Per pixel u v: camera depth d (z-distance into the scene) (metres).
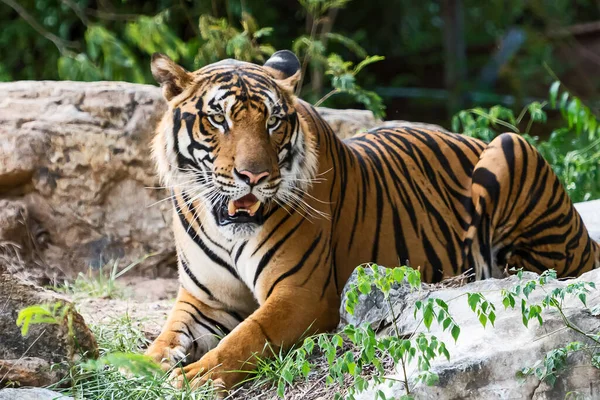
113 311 10.77
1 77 22.62
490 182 10.34
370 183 9.99
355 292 7.61
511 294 7.39
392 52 33.66
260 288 9.04
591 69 34.19
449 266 10.21
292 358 8.30
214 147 8.66
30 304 8.01
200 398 7.91
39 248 12.84
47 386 7.85
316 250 9.08
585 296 7.35
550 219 10.61
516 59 34.03
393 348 7.20
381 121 14.61
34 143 12.81
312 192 9.17
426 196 10.33
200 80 8.97
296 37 28.92
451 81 30.92
